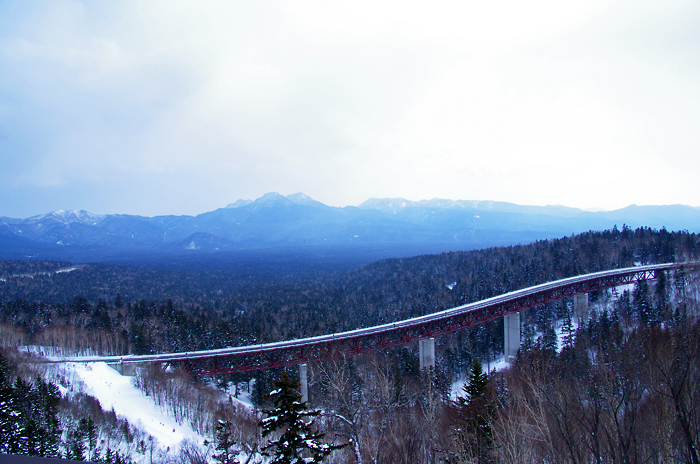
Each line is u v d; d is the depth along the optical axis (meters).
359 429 22.88
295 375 94.00
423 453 25.11
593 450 14.40
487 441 23.81
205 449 49.31
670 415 14.88
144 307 151.88
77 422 50.78
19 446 39.94
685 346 17.48
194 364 88.44
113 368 85.38
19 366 73.56
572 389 21.05
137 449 49.09
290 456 21.16
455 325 107.75
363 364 80.50
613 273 132.50
